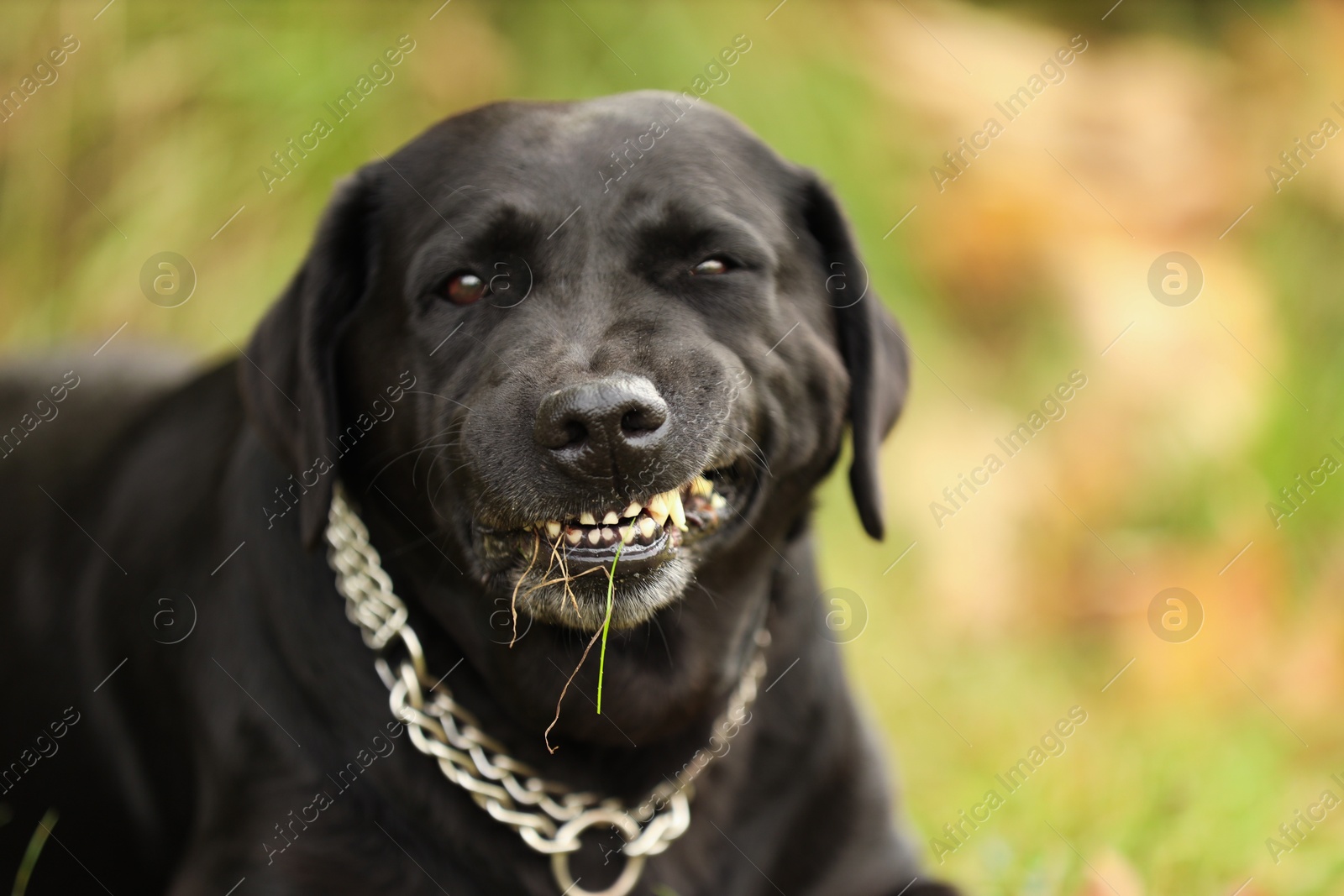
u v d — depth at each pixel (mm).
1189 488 9578
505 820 4145
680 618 4195
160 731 4625
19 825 5055
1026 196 10156
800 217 4543
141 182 9297
